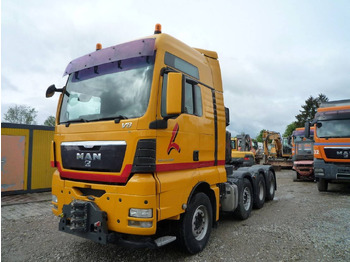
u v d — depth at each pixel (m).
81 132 3.97
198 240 4.39
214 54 5.51
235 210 6.15
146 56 3.76
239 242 4.85
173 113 3.34
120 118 3.60
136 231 3.29
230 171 6.11
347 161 9.39
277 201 8.65
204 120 4.68
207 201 4.61
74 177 3.99
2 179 9.16
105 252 4.45
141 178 3.34
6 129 9.26
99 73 4.15
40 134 10.07
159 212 3.44
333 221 6.11
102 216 3.44
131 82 3.76
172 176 3.76
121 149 3.48
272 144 25.22
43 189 10.04
